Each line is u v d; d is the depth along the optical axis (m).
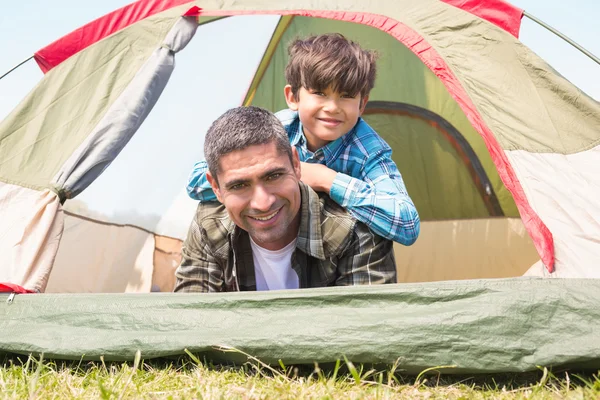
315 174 2.15
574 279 1.70
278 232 1.88
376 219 2.03
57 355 1.80
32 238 2.31
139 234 2.97
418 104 4.00
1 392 1.52
